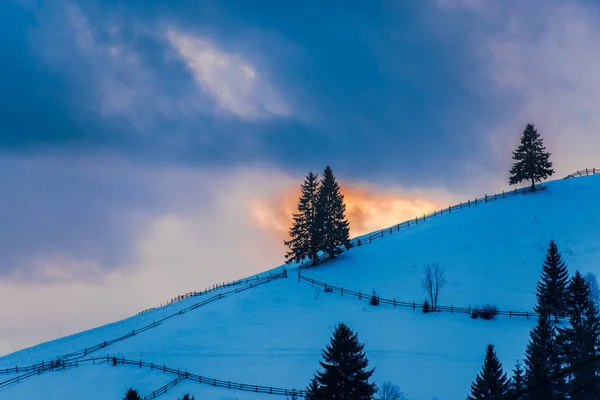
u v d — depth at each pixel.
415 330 72.19
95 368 69.81
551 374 48.28
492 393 47.12
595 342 51.66
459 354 65.62
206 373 65.50
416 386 59.59
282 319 77.75
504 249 91.69
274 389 61.06
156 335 77.50
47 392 65.81
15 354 84.19
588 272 78.56
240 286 95.94
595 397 34.28
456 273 86.44
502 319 73.38
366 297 82.62
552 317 72.06
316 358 67.44
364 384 49.47
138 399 53.94
